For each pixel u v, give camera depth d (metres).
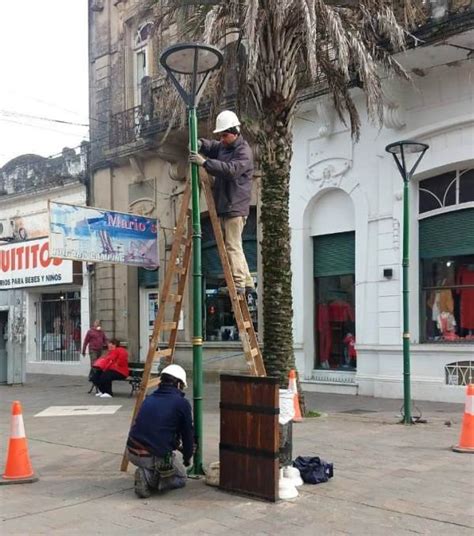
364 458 7.55
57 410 12.19
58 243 13.97
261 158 10.72
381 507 5.68
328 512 5.55
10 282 21.12
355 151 13.83
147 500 6.01
